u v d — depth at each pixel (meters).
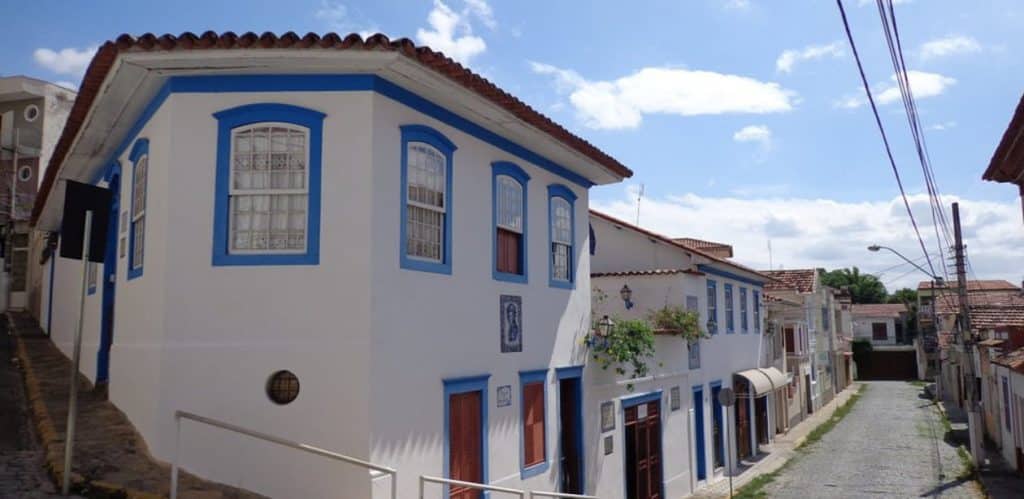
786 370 33.62
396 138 9.69
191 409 8.83
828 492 19.47
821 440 29.86
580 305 14.54
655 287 19.28
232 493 8.45
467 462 10.76
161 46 8.59
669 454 18.02
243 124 9.31
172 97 9.30
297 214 9.27
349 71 9.29
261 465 8.80
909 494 19.12
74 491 7.73
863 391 54.91
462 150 11.16
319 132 9.28
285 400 8.96
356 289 9.03
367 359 8.90
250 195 9.24
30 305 26.52
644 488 16.62
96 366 12.17
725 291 23.88
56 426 9.69
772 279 28.22
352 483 8.71
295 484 8.77
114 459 8.62
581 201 14.98
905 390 55.03
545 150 13.11
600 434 14.80
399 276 9.55
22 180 27.97
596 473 14.50
